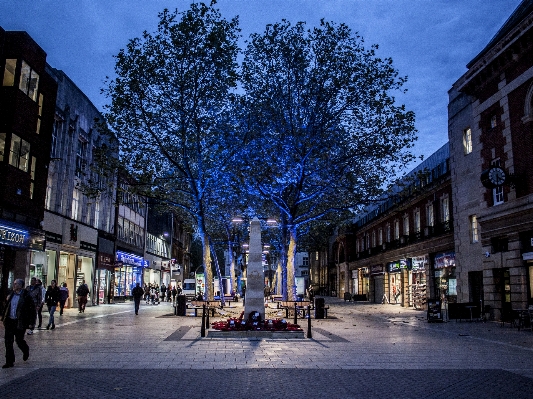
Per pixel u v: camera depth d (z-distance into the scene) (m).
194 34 23.80
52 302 17.61
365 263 53.06
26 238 23.06
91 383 8.22
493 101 23.77
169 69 24.41
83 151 33.69
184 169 27.48
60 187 29.23
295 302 24.38
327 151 26.17
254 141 25.97
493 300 23.25
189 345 13.20
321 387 8.13
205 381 8.51
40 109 25.17
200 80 24.81
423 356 11.77
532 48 20.66
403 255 39.66
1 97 21.98
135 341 14.01
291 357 11.34
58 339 14.39
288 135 26.02
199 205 25.75
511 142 22.19
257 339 14.66
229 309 29.86
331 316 25.61
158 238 60.69
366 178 26.59
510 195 21.97
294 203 26.98
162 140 25.80
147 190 26.69
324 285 82.31
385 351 12.55
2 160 21.41
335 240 68.12
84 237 33.16
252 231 17.92
